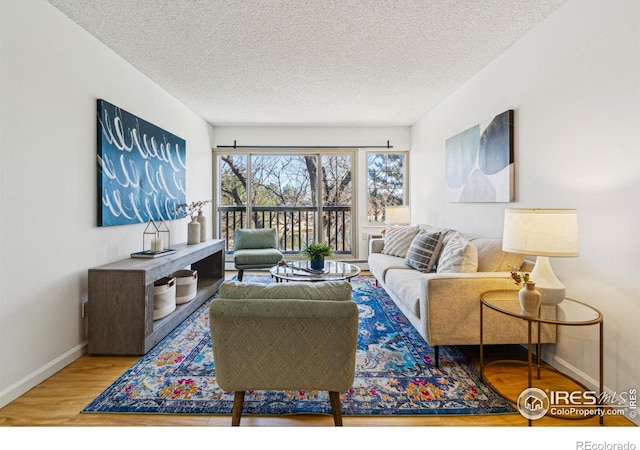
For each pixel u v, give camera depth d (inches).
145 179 115.9
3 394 64.0
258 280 172.4
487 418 60.7
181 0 74.9
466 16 81.7
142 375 75.2
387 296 140.9
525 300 64.4
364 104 153.5
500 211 103.5
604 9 65.4
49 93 75.2
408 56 104.0
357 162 198.5
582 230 71.6
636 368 59.7
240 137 193.8
